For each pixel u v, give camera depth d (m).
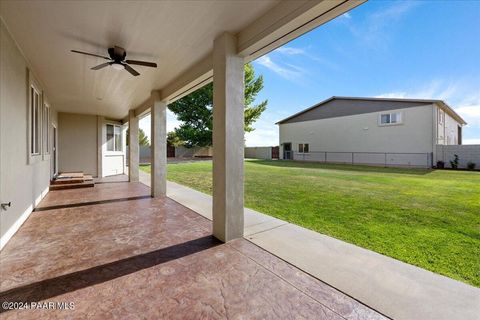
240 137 3.25
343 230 3.47
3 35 2.81
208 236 3.30
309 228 3.58
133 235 3.31
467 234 3.27
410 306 1.81
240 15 2.73
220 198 3.20
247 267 2.43
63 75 4.64
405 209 4.55
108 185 7.62
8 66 2.98
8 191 3.00
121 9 2.57
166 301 1.89
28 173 4.06
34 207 4.66
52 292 2.00
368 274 2.27
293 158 20.36
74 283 2.13
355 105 16.14
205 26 2.95
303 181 8.16
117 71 4.43
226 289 2.05
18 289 2.03
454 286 2.06
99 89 5.68
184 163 16.56
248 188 6.86
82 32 3.05
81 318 1.69
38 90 4.88
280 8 2.51
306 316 1.71
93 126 9.38
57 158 8.31
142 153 22.33
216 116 3.28
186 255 2.71
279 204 5.03
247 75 18.70
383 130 14.81
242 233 3.28
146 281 2.17
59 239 3.14
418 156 13.41
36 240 3.10
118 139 10.87
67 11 2.59
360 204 4.96
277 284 2.12
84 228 3.58
